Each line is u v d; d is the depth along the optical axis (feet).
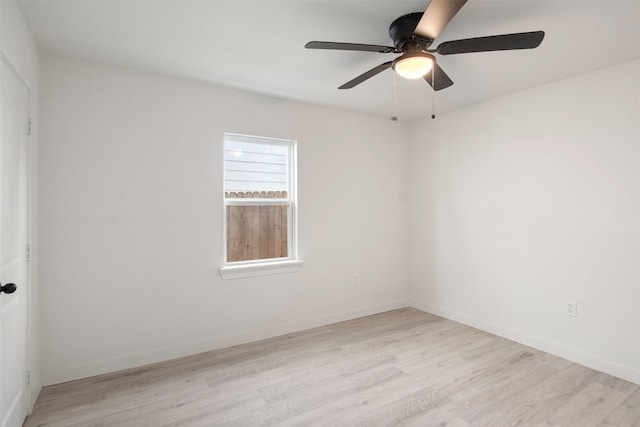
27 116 6.64
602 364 8.46
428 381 7.98
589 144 8.72
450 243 12.41
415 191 13.79
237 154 10.53
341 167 12.28
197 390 7.57
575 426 6.35
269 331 10.74
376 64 8.30
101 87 8.27
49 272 7.73
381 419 6.54
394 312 13.33
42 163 7.63
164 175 9.07
